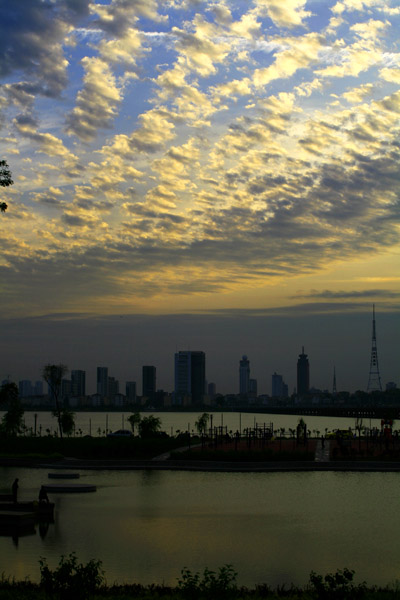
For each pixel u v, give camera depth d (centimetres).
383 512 5666
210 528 4981
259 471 8906
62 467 9650
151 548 4281
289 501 6262
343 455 9956
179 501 6281
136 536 4662
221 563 3912
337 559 4025
